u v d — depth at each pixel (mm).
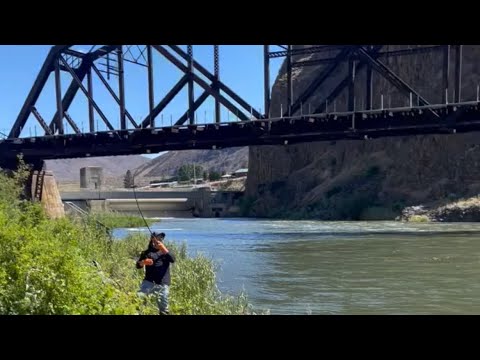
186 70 45094
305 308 14320
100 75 49219
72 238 15031
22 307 7520
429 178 74938
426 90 88000
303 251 30172
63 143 49406
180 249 23922
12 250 9641
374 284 18453
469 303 14898
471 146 72188
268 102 42188
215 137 43656
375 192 79062
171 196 118750
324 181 102812
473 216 57156
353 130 38406
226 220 91000
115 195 114875
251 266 23906
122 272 14930
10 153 51812
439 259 25031
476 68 83000
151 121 45688
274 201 107938
